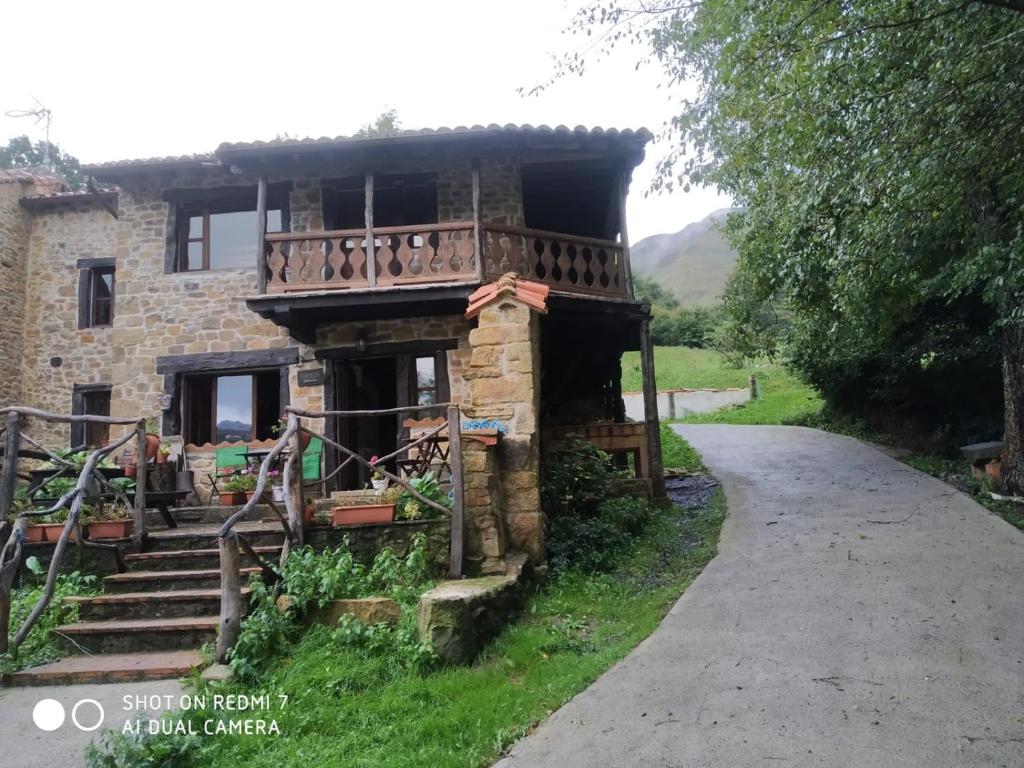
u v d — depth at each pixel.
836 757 3.17
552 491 7.06
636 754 3.29
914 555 5.95
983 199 6.35
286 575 4.83
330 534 5.47
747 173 7.95
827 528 7.05
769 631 4.62
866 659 4.12
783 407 19.94
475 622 4.50
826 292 9.64
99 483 6.57
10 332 11.91
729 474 10.77
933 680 3.81
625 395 23.14
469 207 9.98
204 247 10.45
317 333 9.85
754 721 3.51
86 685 4.27
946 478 8.91
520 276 9.05
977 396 10.87
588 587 5.71
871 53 5.37
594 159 9.80
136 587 5.40
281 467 9.19
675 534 7.49
